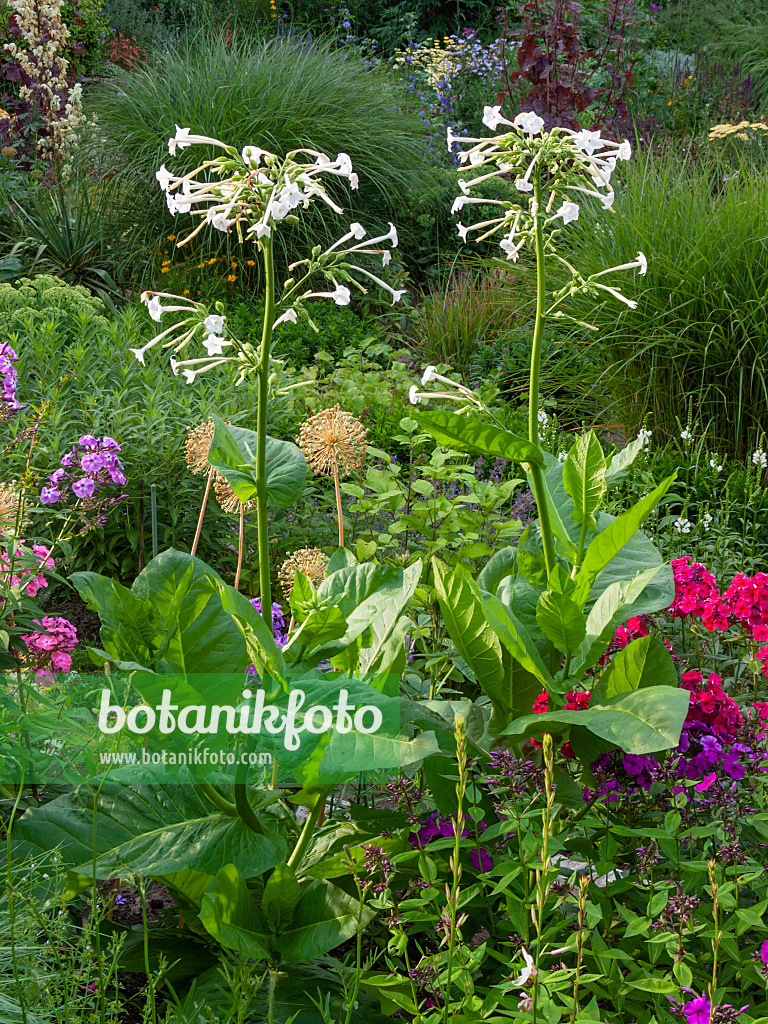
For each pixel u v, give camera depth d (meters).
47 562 2.95
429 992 2.03
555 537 2.63
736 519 5.24
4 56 12.49
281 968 2.19
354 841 2.26
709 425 6.09
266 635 1.99
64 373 4.91
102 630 2.12
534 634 2.53
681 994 1.81
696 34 15.17
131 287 8.69
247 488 2.13
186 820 2.20
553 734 2.27
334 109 9.57
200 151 8.68
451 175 9.80
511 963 1.87
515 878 2.16
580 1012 1.81
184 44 11.91
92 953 1.92
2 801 2.38
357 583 2.34
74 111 10.00
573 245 7.07
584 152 2.34
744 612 2.69
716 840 2.23
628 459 2.48
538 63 11.01
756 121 11.45
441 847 2.03
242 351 2.14
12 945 1.75
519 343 7.31
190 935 2.37
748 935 2.15
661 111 12.53
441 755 2.24
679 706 1.98
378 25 17.72
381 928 2.28
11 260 8.09
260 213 2.10
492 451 2.32
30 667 2.75
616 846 2.03
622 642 2.63
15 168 10.42
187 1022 1.86
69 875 2.04
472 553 3.57
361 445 3.41
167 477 4.41
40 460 4.05
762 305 5.89
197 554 4.61
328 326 7.67
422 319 8.42
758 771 2.24
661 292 6.28
